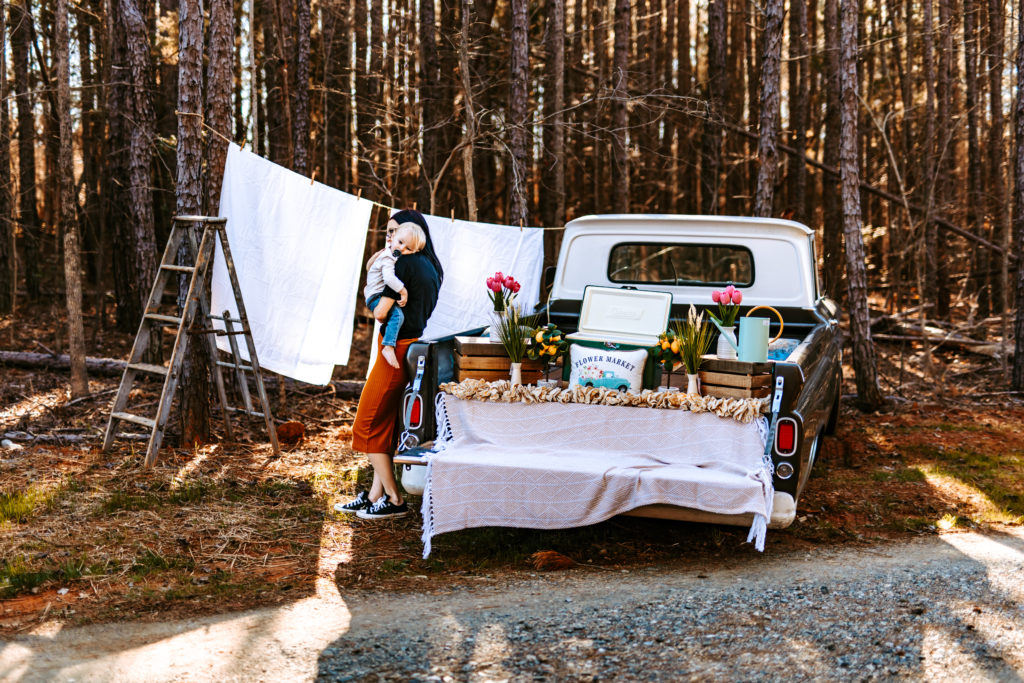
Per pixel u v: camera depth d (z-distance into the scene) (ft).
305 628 10.78
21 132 43.42
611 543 14.52
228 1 21.94
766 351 13.16
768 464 12.23
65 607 11.38
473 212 27.73
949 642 10.19
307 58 38.93
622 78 36.81
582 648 10.14
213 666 9.62
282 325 20.40
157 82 47.03
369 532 14.94
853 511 16.44
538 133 45.29
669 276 19.86
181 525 14.85
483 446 13.52
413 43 48.70
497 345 14.20
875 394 26.61
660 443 13.07
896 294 51.62
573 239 20.20
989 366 33.86
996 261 49.57
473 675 9.43
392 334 14.35
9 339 35.65
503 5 49.83
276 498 16.66
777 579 12.64
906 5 54.90
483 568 13.26
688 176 66.08
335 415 24.20
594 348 13.99
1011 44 45.47
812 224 62.80
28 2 36.86
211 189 22.11
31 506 15.20
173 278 49.52
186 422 20.34
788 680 9.24
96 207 43.37
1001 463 20.18
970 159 48.37
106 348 35.09
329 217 20.10
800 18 50.88
